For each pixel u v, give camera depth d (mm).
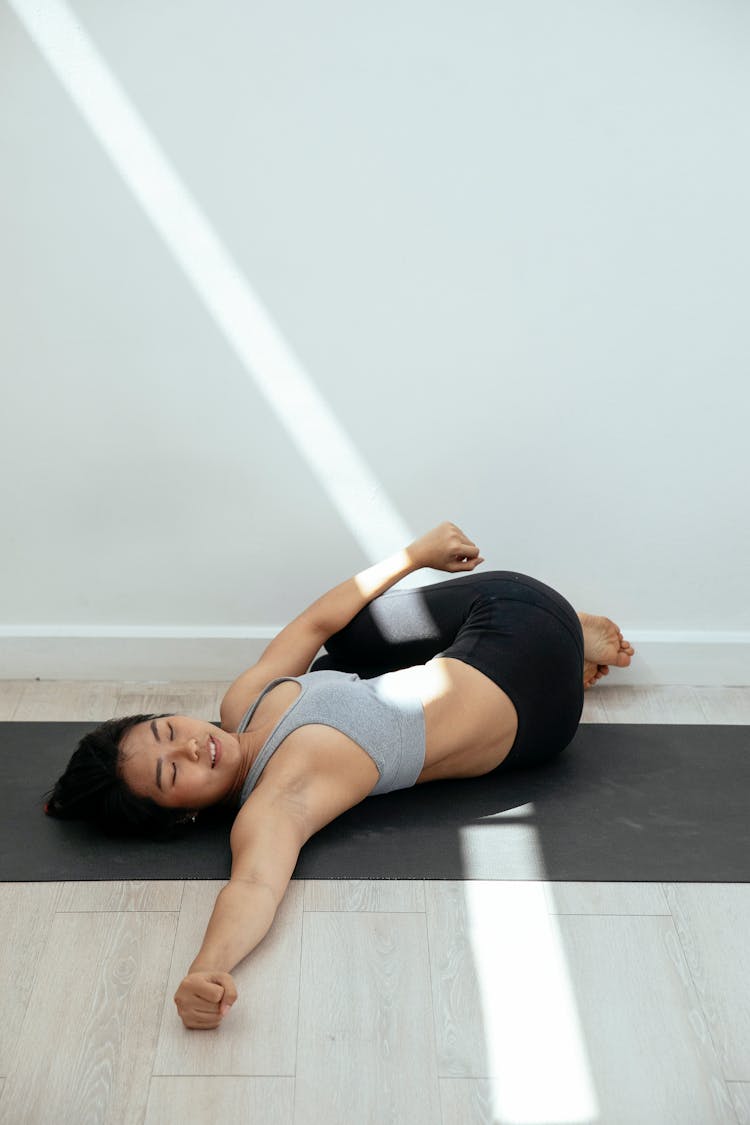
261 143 2420
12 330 2541
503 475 2688
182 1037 1750
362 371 2588
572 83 2387
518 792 2332
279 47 2359
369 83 2385
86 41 2344
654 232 2482
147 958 1909
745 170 2434
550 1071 1689
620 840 2182
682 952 1912
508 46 2365
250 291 2520
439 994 1828
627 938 1943
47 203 2449
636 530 2738
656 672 2818
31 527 2717
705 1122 1609
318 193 2453
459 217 2473
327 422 2629
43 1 2316
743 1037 1749
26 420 2617
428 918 1986
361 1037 1749
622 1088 1662
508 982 1851
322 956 1902
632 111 2404
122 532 2725
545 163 2438
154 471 2670
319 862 2113
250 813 1993
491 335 2562
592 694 2777
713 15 2340
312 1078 1681
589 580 2791
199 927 1977
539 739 2338
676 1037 1748
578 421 2639
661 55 2369
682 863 2117
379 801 2299
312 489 2689
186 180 2439
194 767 2129
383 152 2428
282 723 2135
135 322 2541
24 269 2494
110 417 2619
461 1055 1718
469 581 2461
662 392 2611
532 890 2049
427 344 2568
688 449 2660
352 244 2490
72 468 2664
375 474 2678
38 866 2117
